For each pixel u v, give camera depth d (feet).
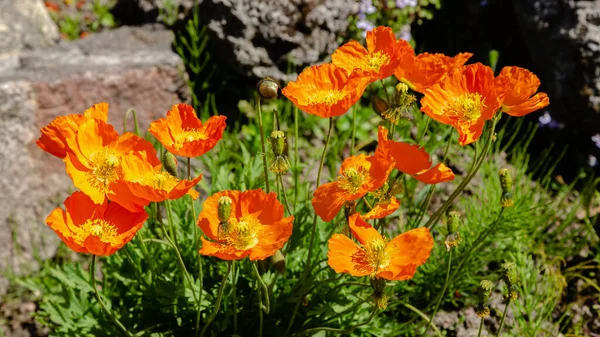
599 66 4.91
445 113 3.74
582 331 4.51
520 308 4.37
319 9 5.11
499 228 4.50
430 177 3.64
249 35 5.09
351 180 3.63
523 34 5.18
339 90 3.80
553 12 5.03
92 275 3.68
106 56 5.09
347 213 3.75
